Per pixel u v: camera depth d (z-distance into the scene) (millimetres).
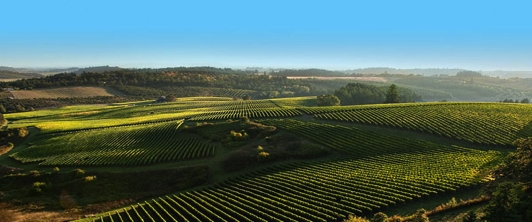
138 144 94125
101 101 187875
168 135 100000
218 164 77688
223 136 93625
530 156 44531
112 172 76188
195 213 54344
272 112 116812
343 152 75938
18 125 123375
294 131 91000
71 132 111688
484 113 95562
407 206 49469
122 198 66562
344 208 49875
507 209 35000
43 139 105812
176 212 54906
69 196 67812
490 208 36125
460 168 60312
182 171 74688
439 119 93125
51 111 154625
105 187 70812
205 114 127750
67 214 60375
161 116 130000
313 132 89188
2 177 74750
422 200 50656
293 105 152125
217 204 55906
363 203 50219
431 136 83812
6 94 178500
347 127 92312
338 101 149750
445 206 45281
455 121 90188
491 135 78938
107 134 104688
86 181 71812
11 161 88875
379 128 92500
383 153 72938
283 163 73938
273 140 86875
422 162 65438
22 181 73562
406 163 65875
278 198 55375
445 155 68312
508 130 80812
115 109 155500
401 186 54969
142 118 128000
